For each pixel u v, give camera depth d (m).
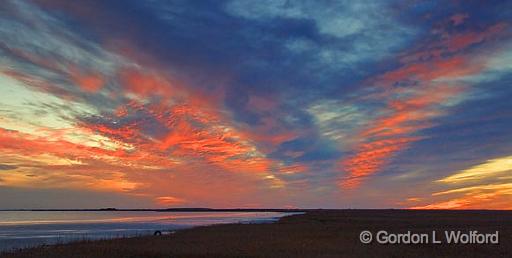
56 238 52.56
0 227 86.31
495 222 68.50
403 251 31.77
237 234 46.91
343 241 38.69
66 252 31.42
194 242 37.97
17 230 74.06
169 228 77.12
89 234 60.47
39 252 31.53
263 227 60.38
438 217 94.50
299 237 42.66
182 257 29.38
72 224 101.31
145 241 39.16
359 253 30.80
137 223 104.75
